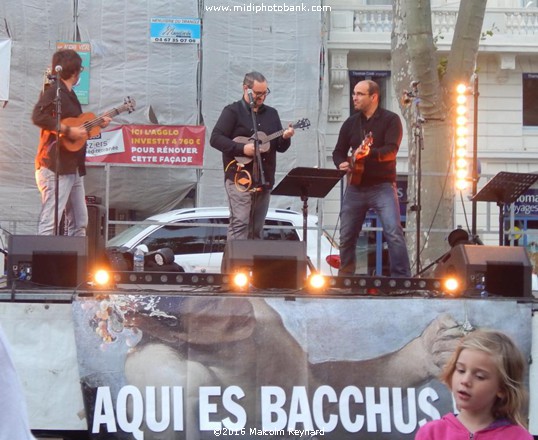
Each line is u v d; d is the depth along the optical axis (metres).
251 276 7.27
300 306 6.95
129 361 6.79
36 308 6.84
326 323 6.95
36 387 6.80
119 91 21.19
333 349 6.94
